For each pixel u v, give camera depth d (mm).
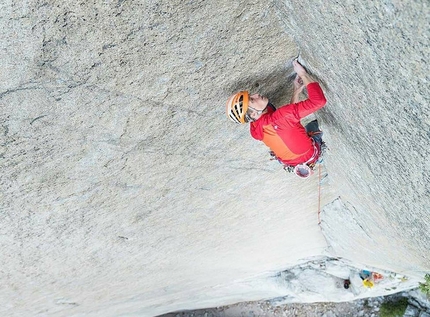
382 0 2604
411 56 2799
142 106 4441
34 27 3338
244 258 10703
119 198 6086
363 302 13844
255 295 14531
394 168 4520
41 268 7715
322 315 14375
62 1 3205
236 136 5484
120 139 4871
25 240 6484
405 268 8711
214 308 16031
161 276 10297
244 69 4273
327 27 3318
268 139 4250
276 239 9844
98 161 5145
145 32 3594
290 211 8523
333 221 8992
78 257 7695
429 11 2367
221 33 3801
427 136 3438
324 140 5840
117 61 3811
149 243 8000
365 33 2990
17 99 3939
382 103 3580
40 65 3662
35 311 10000
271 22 3848
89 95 4113
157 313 14703
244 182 6766
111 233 7117
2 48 3424
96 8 3301
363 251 9469
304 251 11273
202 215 7488
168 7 3426
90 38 3535
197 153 5590
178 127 4945
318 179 7539
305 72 4316
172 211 6957
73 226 6496
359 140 4727
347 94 3992
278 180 7062
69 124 4418
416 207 4918
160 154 5375
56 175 5156
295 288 12781
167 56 3887
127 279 9758
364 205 7004
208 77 4262
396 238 6898
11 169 4805
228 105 4066
